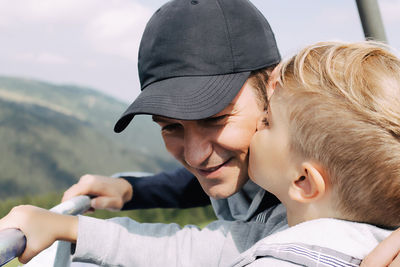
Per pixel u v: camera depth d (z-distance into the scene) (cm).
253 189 103
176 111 89
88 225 90
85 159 11169
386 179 65
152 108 90
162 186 147
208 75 94
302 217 74
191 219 1416
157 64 98
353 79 69
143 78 103
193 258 94
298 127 70
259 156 79
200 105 89
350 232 65
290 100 73
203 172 97
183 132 98
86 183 123
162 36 97
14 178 9969
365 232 65
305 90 71
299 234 66
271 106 77
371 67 71
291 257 63
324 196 69
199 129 93
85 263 100
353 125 65
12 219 76
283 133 73
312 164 69
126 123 97
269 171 77
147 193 144
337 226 65
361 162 64
